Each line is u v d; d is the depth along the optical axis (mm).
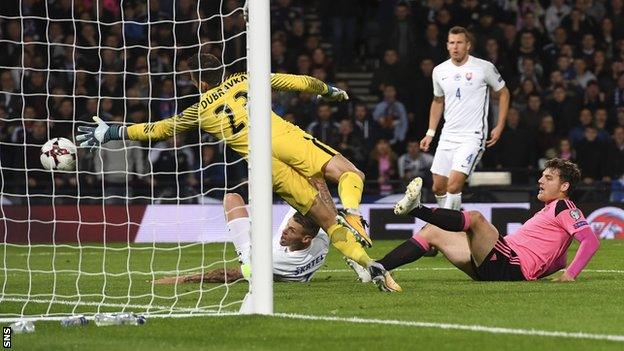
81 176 31203
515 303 13008
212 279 16188
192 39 33844
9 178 30844
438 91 21547
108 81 32781
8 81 32062
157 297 14445
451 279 16625
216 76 15328
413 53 35281
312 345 10008
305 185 14430
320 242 16281
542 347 9703
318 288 15273
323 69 34969
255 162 12266
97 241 30047
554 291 14250
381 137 33312
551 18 36938
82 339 10516
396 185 31875
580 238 15438
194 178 31641
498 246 15469
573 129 34031
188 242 29328
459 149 21109
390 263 15492
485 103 21234
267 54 12336
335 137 32375
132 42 33594
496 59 35000
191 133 31812
